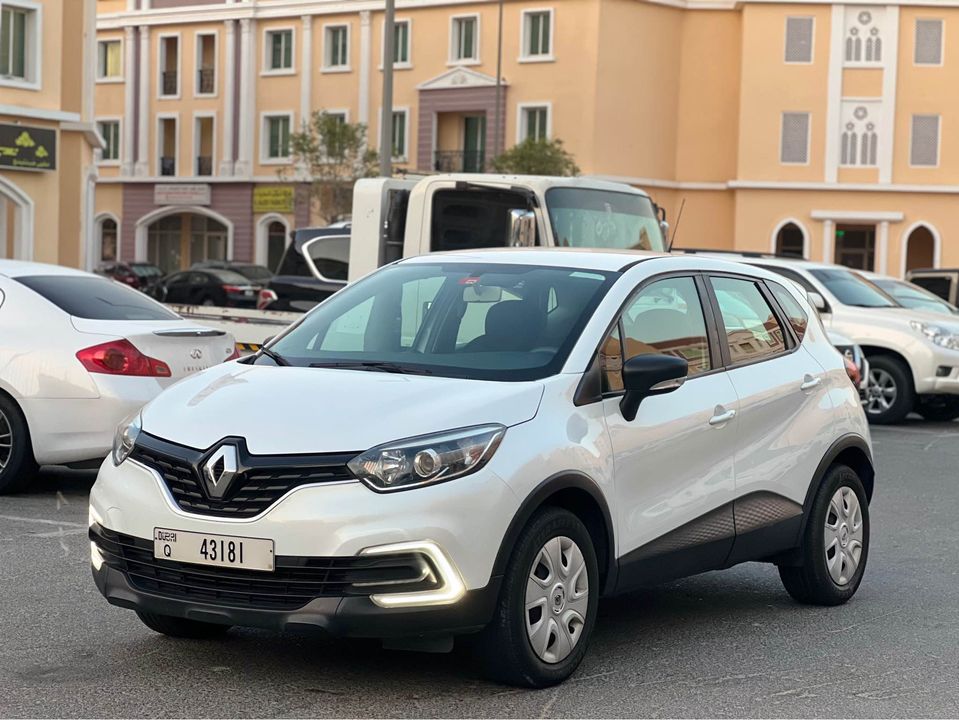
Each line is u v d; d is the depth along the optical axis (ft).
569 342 19.30
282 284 66.49
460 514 16.76
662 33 182.39
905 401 57.00
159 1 201.87
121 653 19.63
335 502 16.53
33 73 108.37
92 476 37.11
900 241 182.39
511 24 177.88
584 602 18.65
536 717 17.11
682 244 187.62
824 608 24.03
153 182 204.03
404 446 16.78
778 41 182.39
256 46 195.72
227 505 16.90
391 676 18.69
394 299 20.97
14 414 32.22
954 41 180.65
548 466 17.72
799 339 24.11
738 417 21.61
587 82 173.88
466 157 182.60
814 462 23.40
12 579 24.30
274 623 16.71
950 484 40.32
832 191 182.70
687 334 21.34
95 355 31.76
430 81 181.98
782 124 183.21
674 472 20.25
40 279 33.30
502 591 17.39
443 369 19.08
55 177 110.01
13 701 17.29
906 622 23.03
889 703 18.26
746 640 21.52
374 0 185.16
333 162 178.81
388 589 16.57
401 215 49.49
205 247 205.16
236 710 17.12
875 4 180.96
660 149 183.83
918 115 181.57
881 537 31.42
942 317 57.98
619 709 17.57
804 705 18.08
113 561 17.93
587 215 48.11
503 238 47.32
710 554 21.08
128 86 205.16
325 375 18.62
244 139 196.54
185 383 19.29
